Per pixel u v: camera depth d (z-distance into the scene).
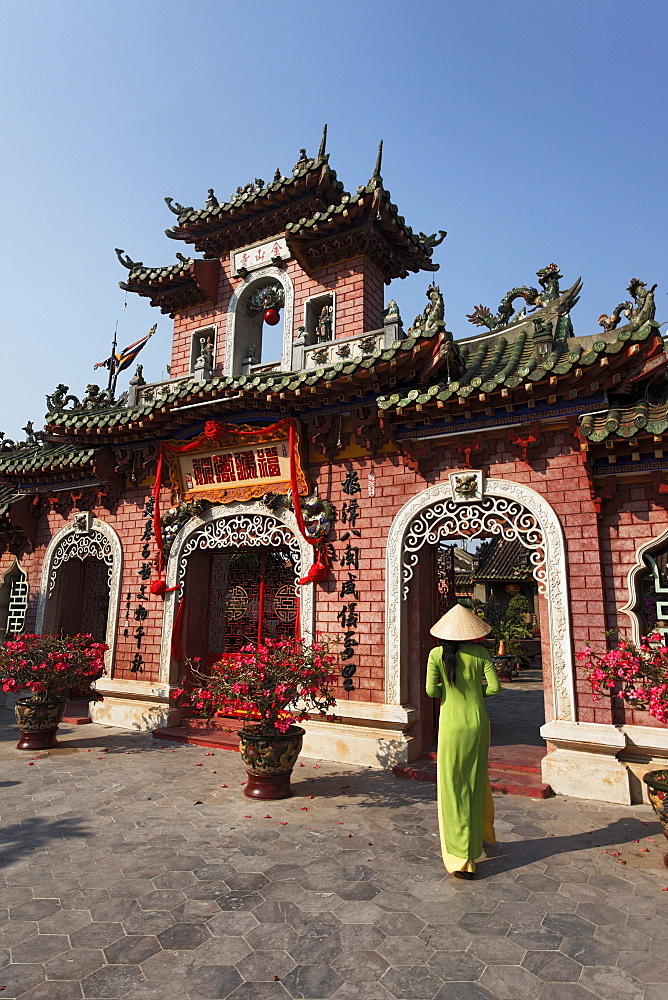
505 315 9.52
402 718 7.53
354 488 8.51
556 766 6.64
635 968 3.50
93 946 3.71
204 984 3.35
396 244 10.31
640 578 6.84
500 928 3.92
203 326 11.47
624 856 5.01
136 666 10.23
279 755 6.37
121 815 5.98
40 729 8.62
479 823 4.70
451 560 9.83
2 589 12.89
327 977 3.41
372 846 5.21
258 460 9.23
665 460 6.52
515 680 19.73
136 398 11.20
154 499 10.12
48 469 11.36
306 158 10.22
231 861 4.93
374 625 8.05
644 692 5.21
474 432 7.49
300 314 10.33
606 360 6.18
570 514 7.01
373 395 8.08
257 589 10.25
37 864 4.89
